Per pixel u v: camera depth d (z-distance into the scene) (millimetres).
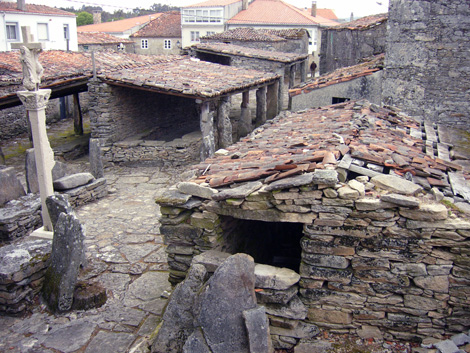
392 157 5371
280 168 4758
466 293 4172
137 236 8133
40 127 6984
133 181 12328
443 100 11039
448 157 6934
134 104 15492
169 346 4238
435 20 10578
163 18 44812
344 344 4465
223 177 5117
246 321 3879
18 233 7824
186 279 4496
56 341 5117
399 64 11266
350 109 9070
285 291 4422
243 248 6070
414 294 4301
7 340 5164
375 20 20641
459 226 4000
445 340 4242
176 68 16141
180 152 13984
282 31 29672
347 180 4762
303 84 13430
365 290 4398
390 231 4188
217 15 41062
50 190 7320
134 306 5809
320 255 4430
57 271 5730
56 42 28859
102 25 49875
